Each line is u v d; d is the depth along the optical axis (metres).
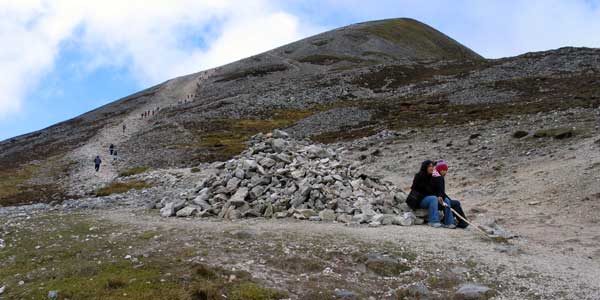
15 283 10.33
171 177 36.50
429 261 10.91
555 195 17.73
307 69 136.50
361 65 133.88
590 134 26.95
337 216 15.40
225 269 10.17
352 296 8.98
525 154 26.34
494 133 33.44
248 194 17.20
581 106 38.56
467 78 84.38
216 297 8.76
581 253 11.61
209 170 39.09
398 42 178.12
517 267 10.55
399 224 14.66
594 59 78.25
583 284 9.54
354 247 11.79
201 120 82.56
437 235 13.16
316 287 9.42
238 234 13.09
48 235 14.64
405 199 16.55
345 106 72.94
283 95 97.88
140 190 30.45
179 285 9.30
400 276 10.20
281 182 17.64
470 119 43.22
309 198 16.58
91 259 11.55
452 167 27.30
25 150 86.50
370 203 15.96
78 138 87.44
